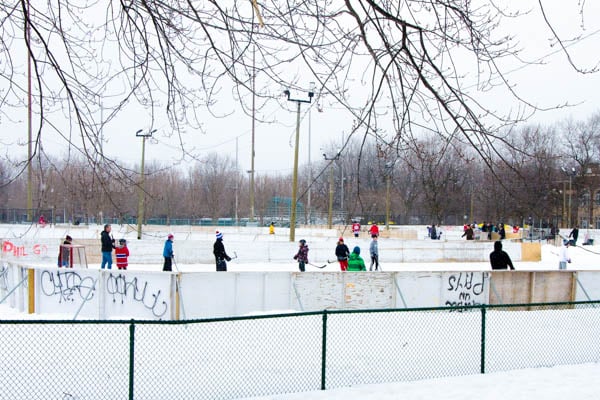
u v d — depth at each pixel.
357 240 28.97
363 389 8.08
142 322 7.21
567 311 13.77
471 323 12.28
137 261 25.69
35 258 25.06
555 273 14.88
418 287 13.97
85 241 25.81
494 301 14.43
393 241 29.31
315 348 9.86
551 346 10.62
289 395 7.73
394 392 8.01
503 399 7.84
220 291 12.51
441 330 11.57
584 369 9.30
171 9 5.57
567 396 8.01
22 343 9.50
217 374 8.46
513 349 10.40
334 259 28.30
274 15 5.68
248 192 79.19
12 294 14.01
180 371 8.49
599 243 49.16
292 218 32.06
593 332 11.70
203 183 70.06
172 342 9.91
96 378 8.09
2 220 51.97
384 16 5.24
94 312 12.53
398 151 6.10
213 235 42.22
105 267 20.48
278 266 25.59
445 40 5.72
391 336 10.88
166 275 12.09
